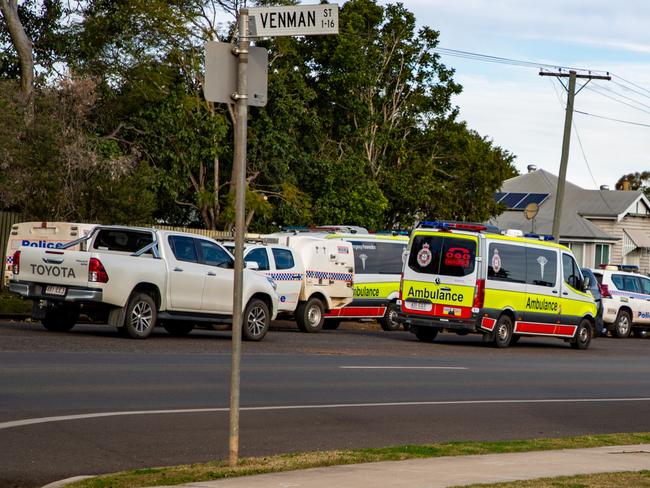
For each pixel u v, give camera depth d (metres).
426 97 59.25
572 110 50.72
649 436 15.81
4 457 11.44
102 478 10.54
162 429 13.67
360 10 57.66
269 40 49.31
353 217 52.09
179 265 25.00
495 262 32.09
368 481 10.66
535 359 28.98
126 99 45.62
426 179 57.62
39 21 48.31
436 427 15.62
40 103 40.56
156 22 44.31
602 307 41.06
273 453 12.72
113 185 38.31
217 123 45.81
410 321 32.34
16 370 17.47
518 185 84.19
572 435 15.77
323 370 21.34
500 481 10.90
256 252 31.53
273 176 49.50
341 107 56.12
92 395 15.77
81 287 23.45
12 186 37.19
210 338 26.75
